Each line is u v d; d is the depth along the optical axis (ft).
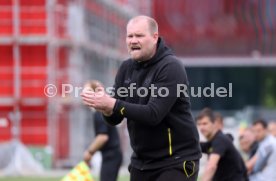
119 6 398.83
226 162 98.68
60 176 242.58
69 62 314.76
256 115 388.78
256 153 126.82
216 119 98.89
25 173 260.21
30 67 309.22
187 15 506.07
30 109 307.99
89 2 346.13
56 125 306.14
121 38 408.26
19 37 307.17
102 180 132.16
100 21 366.22
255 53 513.45
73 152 306.55
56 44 309.22
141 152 73.56
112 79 386.93
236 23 509.76
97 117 130.72
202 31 509.35
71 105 307.58
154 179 73.56
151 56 72.13
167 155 72.95
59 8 314.35
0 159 261.65
